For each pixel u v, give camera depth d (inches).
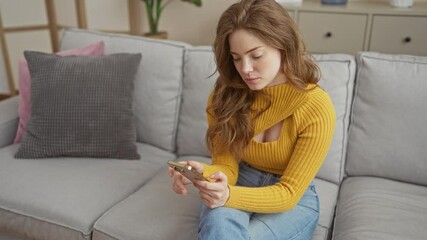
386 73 53.8
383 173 55.4
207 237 36.7
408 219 45.8
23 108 66.3
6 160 59.9
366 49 89.5
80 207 49.7
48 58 63.4
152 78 65.6
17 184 53.8
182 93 65.6
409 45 86.1
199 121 63.1
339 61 56.7
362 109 55.6
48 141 60.2
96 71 61.6
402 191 52.2
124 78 62.2
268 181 44.9
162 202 49.9
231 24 38.1
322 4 94.0
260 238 39.1
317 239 44.9
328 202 51.9
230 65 42.9
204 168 43.3
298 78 40.4
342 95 55.7
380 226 44.4
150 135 67.0
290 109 41.3
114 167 59.0
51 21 120.5
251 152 44.7
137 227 45.3
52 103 60.2
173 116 65.8
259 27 36.7
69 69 61.6
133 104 66.2
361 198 50.9
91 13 117.3
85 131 60.1
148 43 67.8
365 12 86.4
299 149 40.3
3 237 57.7
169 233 44.2
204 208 41.6
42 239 50.5
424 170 52.6
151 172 59.8
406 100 52.5
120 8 115.6
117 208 49.2
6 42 119.3
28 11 119.3
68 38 74.0
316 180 56.8
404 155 53.2
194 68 63.2
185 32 118.8
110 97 60.8
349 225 45.9
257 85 39.7
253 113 44.4
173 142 66.8
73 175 55.9
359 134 56.0
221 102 45.5
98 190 53.0
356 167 56.8
